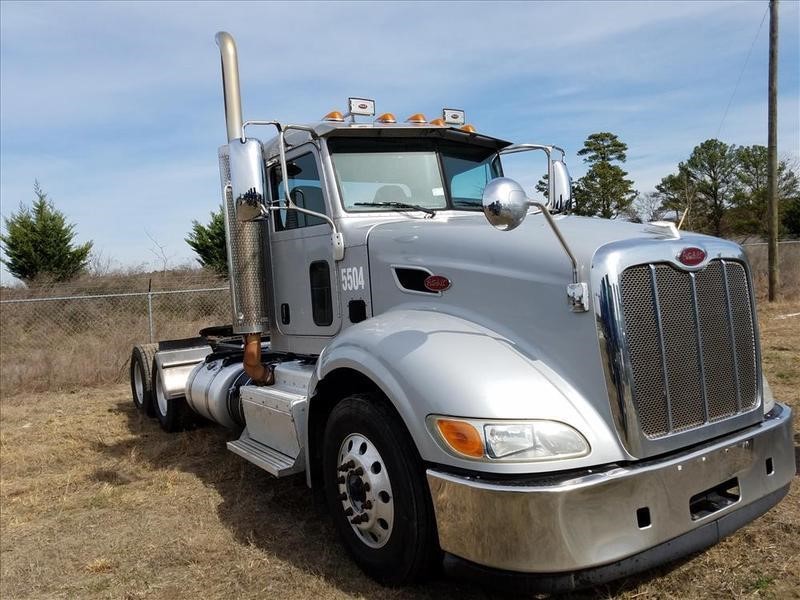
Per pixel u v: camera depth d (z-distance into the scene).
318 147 4.27
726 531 2.88
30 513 4.63
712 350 3.03
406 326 3.27
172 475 5.26
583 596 3.05
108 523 4.35
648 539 2.63
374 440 3.16
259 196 4.02
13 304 14.88
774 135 15.79
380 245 3.86
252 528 4.11
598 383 2.75
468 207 4.59
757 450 3.04
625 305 2.77
